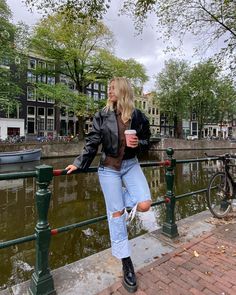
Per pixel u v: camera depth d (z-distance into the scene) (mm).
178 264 2428
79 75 23062
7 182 9898
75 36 20078
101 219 2461
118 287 2094
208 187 3748
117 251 2027
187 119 38781
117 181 1944
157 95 34125
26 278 3830
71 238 5102
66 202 7430
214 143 35312
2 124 28516
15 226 5715
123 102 1889
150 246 2799
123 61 22609
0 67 16672
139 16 6984
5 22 16156
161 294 2006
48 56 21250
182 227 3359
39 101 31250
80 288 2088
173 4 7762
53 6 5957
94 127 1935
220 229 3273
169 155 3059
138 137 1992
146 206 1937
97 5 5844
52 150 20078
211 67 9469
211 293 2016
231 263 2455
